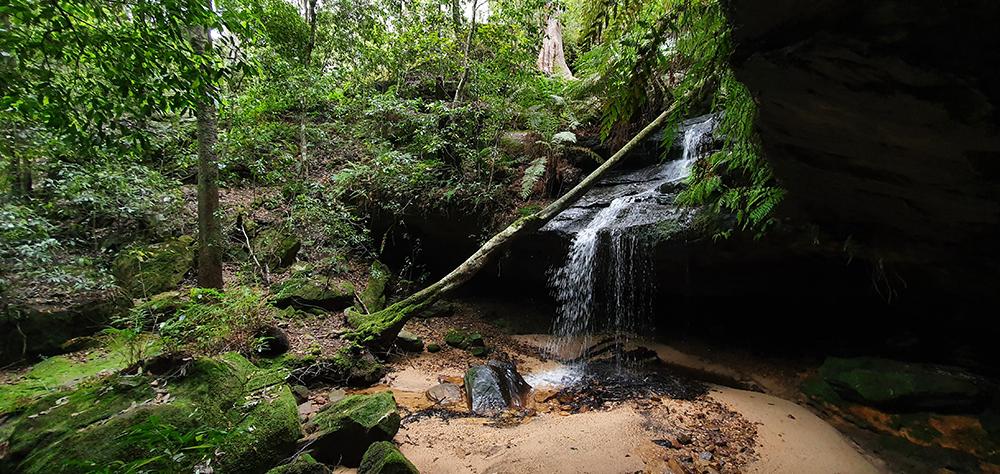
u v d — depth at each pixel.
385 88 10.09
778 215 4.34
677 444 3.56
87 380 3.59
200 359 3.31
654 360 5.76
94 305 4.63
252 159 7.51
